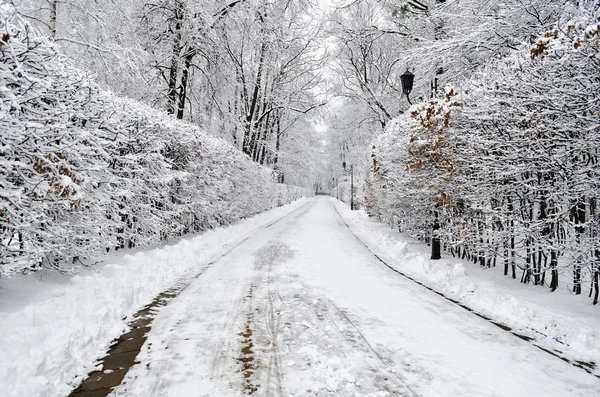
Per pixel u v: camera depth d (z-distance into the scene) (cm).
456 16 999
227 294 583
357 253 1019
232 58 2034
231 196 1529
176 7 1420
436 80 1040
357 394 295
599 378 335
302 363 348
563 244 521
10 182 397
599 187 481
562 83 491
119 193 602
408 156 946
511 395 301
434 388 308
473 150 681
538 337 430
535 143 536
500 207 650
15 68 399
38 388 284
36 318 362
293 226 1819
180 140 948
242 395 289
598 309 492
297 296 578
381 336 423
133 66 1113
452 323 474
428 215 1010
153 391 294
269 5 2217
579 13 532
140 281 591
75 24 1123
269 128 3266
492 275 714
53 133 422
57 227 456
